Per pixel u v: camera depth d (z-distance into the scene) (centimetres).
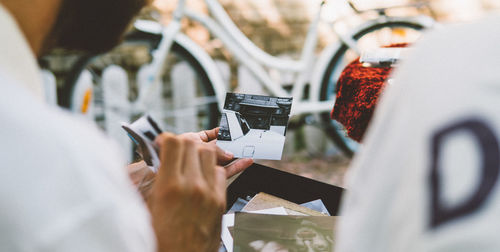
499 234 18
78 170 22
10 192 20
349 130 94
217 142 81
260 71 252
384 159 26
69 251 21
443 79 23
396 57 80
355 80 96
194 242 42
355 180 31
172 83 307
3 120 21
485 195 19
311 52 250
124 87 296
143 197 68
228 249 71
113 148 27
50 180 21
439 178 21
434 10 292
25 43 26
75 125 24
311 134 297
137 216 25
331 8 257
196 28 300
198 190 41
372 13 293
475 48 23
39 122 22
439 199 21
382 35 276
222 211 46
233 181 95
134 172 75
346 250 28
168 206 40
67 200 21
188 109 303
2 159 20
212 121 266
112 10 38
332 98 270
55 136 22
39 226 21
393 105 28
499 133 20
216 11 239
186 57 256
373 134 30
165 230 40
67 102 236
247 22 300
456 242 19
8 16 25
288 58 305
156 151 55
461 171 21
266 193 93
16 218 21
